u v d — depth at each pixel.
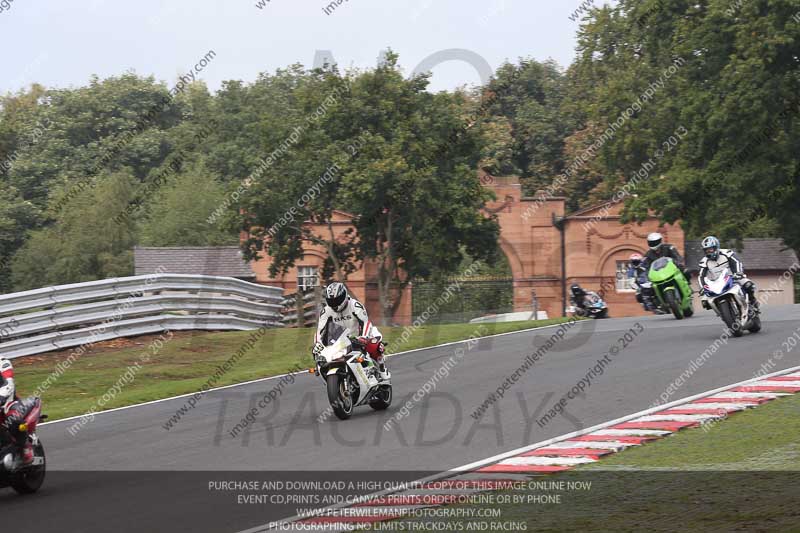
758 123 122.50
